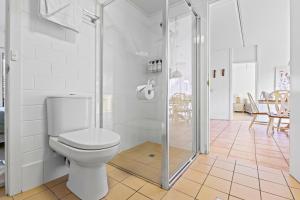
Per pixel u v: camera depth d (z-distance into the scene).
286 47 4.28
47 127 1.34
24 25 1.20
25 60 1.20
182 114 1.75
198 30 1.98
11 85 1.13
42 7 1.22
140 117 1.95
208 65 1.97
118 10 1.94
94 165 1.10
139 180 1.39
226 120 4.81
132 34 2.08
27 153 1.24
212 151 2.09
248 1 3.12
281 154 1.98
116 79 1.95
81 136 1.19
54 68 1.38
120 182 1.36
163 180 1.28
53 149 1.29
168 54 1.41
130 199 1.14
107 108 1.84
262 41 4.49
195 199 1.14
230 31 4.18
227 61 4.91
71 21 1.40
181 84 1.72
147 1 1.88
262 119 4.52
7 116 1.14
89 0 1.64
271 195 1.17
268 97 3.47
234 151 2.09
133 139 1.99
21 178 1.20
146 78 1.91
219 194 1.19
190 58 1.91
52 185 1.31
